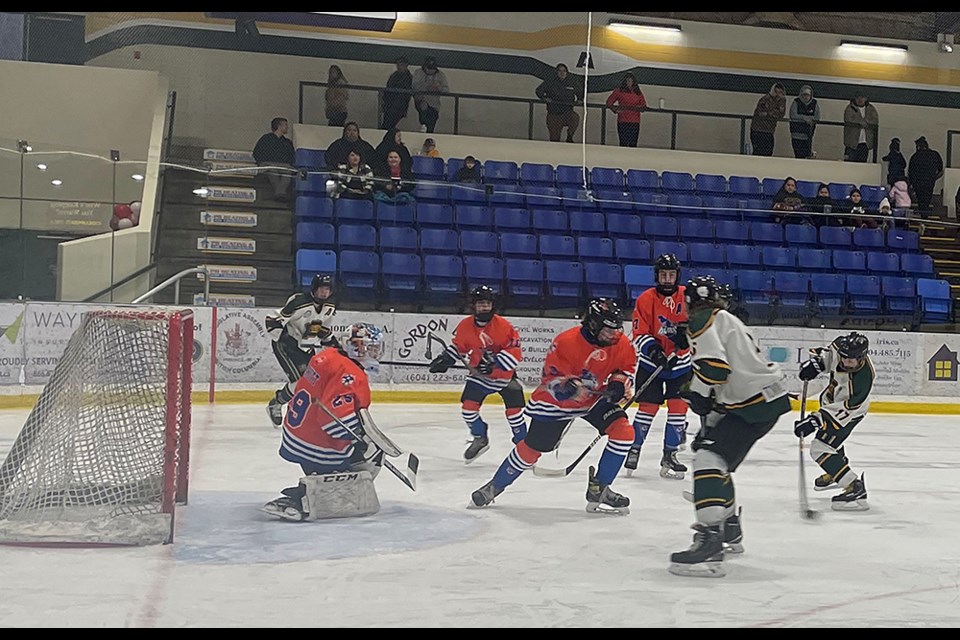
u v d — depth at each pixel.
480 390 7.34
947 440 9.89
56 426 4.97
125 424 5.07
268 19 15.64
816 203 16.41
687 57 18.59
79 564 4.16
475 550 4.61
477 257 14.13
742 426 4.27
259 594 3.76
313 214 14.32
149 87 15.49
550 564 4.36
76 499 5.03
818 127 19.03
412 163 15.75
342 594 3.79
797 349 13.02
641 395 7.01
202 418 9.87
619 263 15.07
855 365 5.90
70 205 12.18
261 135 16.86
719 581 4.15
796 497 6.46
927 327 13.50
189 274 12.46
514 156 16.97
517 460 5.61
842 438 6.04
